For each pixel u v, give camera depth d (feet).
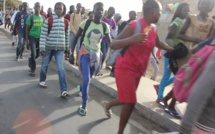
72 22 20.27
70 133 8.82
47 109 10.82
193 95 3.65
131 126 10.02
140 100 11.89
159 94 11.45
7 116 9.53
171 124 9.62
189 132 3.78
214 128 4.21
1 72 16.26
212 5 8.55
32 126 8.96
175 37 9.56
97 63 11.07
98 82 15.08
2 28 52.39
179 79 5.29
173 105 10.21
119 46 6.79
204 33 8.86
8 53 24.13
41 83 13.93
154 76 17.49
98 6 10.36
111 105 9.91
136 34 6.48
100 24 10.83
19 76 15.83
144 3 7.14
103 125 9.85
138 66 7.43
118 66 7.63
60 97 12.67
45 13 27.66
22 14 20.26
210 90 3.50
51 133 8.61
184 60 8.77
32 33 15.92
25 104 11.09
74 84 15.62
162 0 39.34
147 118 10.87
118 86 7.66
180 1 36.55
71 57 11.44
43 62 13.39
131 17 14.47
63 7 12.45
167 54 9.43
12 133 8.24
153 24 7.50
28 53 25.64
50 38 12.32
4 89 12.76
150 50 7.51
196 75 4.75
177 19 9.32
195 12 35.50
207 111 4.17
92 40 10.71
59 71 12.38
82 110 10.65
